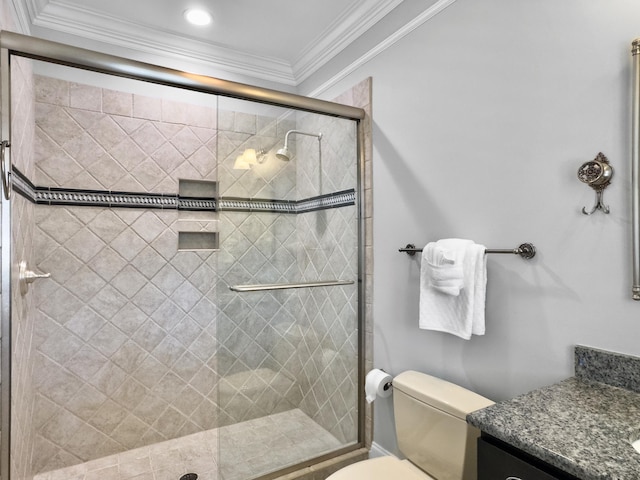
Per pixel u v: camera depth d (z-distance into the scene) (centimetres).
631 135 107
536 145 133
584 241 120
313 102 202
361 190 218
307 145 208
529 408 98
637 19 108
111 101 226
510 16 142
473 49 156
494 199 147
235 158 193
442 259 146
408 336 187
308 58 263
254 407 198
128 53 236
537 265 133
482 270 141
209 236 260
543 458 79
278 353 204
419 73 181
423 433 149
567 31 125
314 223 210
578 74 122
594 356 116
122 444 229
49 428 210
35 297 203
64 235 214
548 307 130
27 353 177
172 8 212
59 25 215
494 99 148
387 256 200
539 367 132
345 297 218
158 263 239
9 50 133
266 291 202
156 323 239
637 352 108
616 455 75
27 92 182
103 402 224
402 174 191
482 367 151
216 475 206
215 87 177
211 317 255
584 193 120
